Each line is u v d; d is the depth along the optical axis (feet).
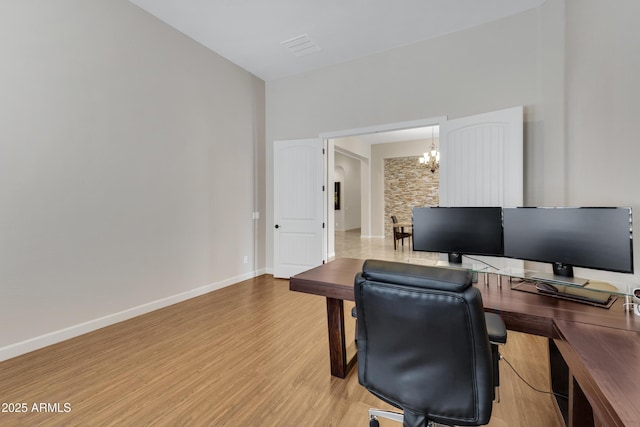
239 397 5.85
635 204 5.44
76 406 5.54
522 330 4.35
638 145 5.34
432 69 11.59
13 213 7.32
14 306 7.33
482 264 6.87
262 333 8.71
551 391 5.78
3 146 7.16
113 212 9.32
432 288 3.21
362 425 5.14
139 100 10.02
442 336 3.29
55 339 8.00
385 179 31.12
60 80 8.11
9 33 7.23
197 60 12.09
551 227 5.63
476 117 10.26
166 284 10.94
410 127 12.14
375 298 3.57
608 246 4.93
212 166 12.84
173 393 5.95
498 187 9.80
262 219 15.74
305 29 11.20
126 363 7.04
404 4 9.77
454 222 7.03
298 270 14.66
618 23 5.87
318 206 14.29
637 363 3.07
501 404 5.66
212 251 12.87
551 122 9.21
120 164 9.50
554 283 5.30
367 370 3.88
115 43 9.33
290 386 6.21
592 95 6.93
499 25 10.39
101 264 9.03
